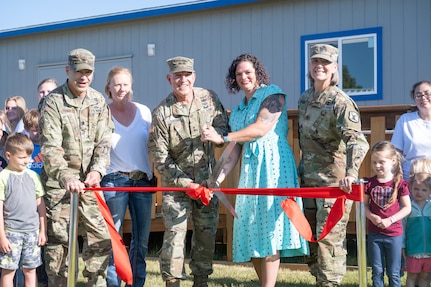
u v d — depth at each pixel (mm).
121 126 4836
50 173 4160
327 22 11133
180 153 4516
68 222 4371
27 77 14406
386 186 4652
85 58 4238
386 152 4629
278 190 3730
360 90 10938
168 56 12609
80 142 4305
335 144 4184
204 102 4609
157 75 12727
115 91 4805
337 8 11055
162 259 4359
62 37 13922
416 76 10430
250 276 5918
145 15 12648
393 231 4641
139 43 12945
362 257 3520
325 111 4145
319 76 4137
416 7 10430
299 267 6340
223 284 5559
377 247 4688
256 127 4258
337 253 4129
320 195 3674
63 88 4336
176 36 12531
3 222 4398
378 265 4688
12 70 14617
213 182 4172
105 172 4387
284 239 4211
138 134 4895
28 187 4457
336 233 4129
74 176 4066
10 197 4406
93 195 4336
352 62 10977
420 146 5168
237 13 11930
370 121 6109
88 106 4359
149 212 4957
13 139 4434
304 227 3779
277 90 4406
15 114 5969
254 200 4285
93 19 13250
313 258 4539
